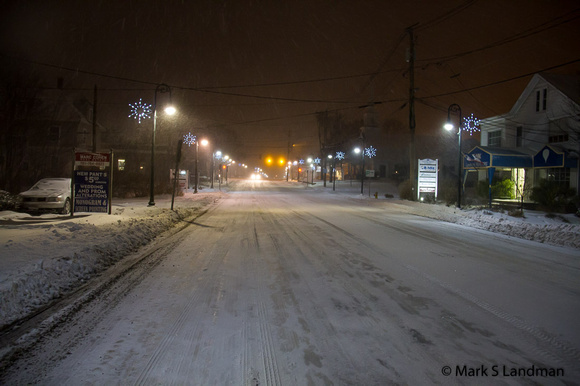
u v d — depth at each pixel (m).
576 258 9.13
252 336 4.45
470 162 23.70
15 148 25.09
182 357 3.91
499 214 18.02
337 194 43.16
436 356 3.97
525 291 6.34
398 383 3.42
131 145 45.31
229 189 52.88
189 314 5.17
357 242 11.07
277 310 5.36
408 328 4.73
